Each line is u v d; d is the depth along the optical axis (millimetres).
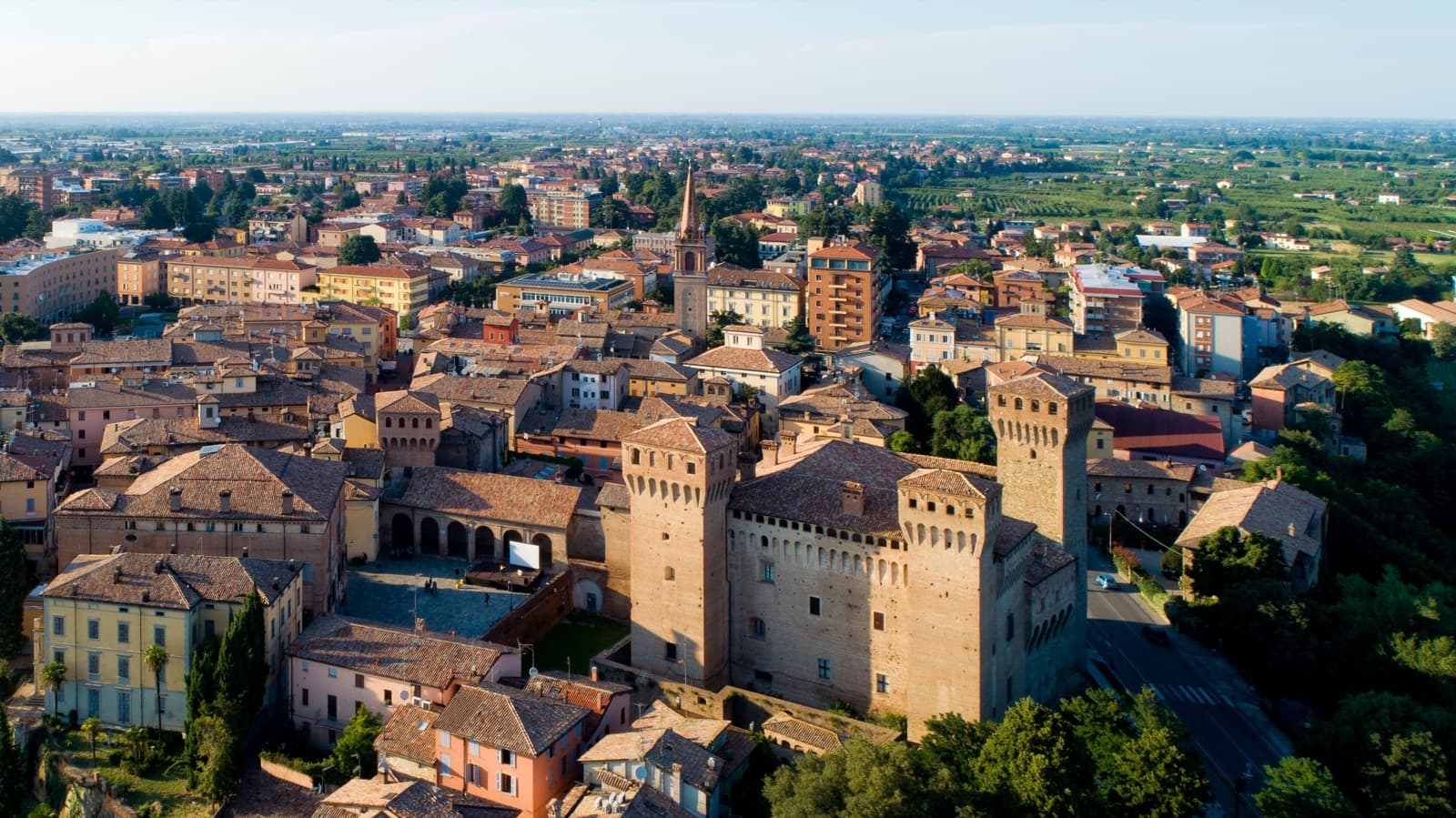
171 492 178500
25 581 177625
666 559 163750
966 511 141750
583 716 140125
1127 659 186250
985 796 129250
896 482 161250
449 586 193125
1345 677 174375
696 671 162500
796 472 166125
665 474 161250
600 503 191250
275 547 176000
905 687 153750
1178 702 173125
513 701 137000
